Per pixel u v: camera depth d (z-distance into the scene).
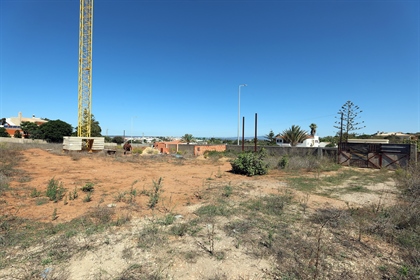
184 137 49.84
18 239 3.93
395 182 9.64
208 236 4.11
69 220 4.86
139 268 3.12
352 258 3.49
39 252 3.53
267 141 45.03
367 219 5.07
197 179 10.09
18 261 3.29
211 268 3.16
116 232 4.25
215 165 16.22
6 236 4.01
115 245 3.75
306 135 42.00
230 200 6.54
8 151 17.16
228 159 20.81
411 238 4.14
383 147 14.80
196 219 4.95
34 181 8.84
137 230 4.34
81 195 6.95
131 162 17.03
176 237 4.07
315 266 3.21
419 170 10.62
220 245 3.79
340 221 4.87
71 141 22.97
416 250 3.68
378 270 3.19
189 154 26.75
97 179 9.80
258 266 3.22
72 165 14.10
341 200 6.81
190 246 3.73
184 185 8.69
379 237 4.22
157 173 11.87
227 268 3.16
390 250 3.76
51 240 3.93
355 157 15.71
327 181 9.79
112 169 13.09
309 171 12.92
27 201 6.21
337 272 3.10
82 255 3.44
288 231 4.37
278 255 3.50
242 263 3.29
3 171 9.99
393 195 7.49
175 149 31.34
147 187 8.21
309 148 20.33
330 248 3.75
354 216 5.24
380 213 5.42
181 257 3.40
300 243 3.86
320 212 5.52
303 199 6.74
